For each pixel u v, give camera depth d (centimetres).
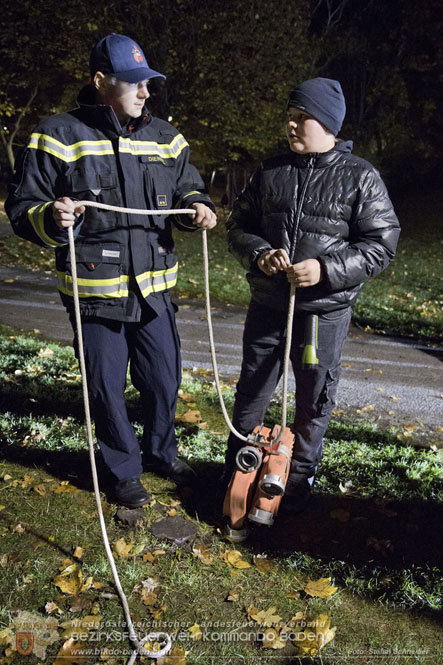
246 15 1862
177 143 314
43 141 278
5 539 288
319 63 2980
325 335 300
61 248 295
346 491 357
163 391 325
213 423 457
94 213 287
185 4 1791
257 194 309
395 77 3100
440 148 3228
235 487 295
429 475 392
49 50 1819
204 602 260
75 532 296
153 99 1900
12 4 1702
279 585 272
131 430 322
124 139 288
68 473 348
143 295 298
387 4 3039
